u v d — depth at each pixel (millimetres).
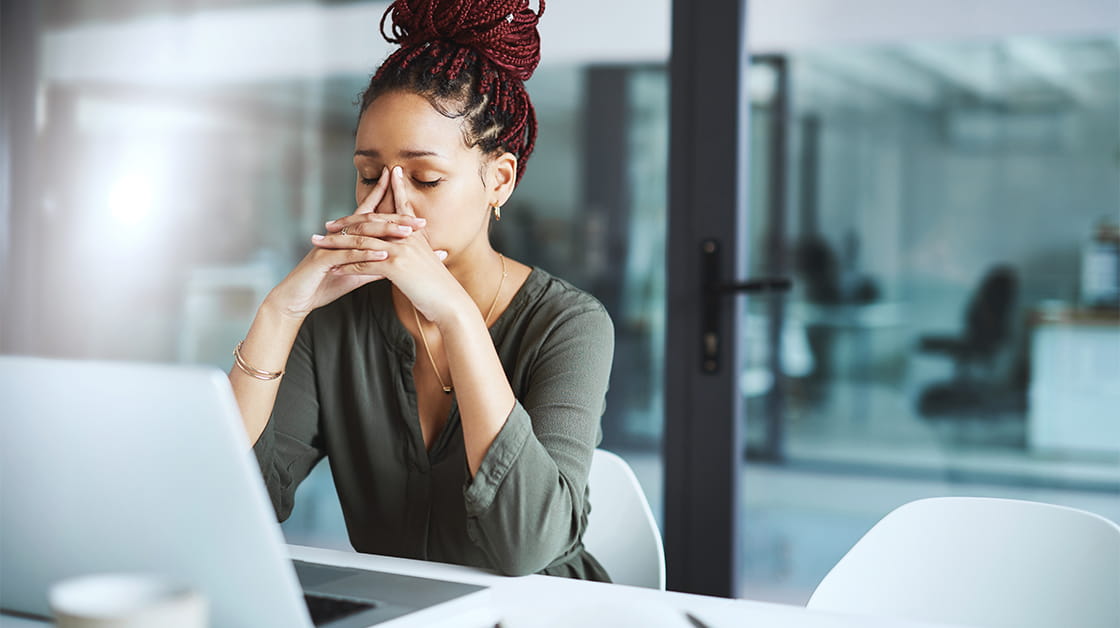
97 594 642
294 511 2848
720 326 2289
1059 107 2141
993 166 2186
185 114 2879
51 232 3018
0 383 789
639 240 2412
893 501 2295
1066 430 2199
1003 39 2164
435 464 1299
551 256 2484
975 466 2252
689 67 2293
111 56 2945
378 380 1329
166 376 720
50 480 794
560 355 1274
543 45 2455
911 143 2223
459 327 1127
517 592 1006
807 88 2256
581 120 2436
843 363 2287
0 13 3023
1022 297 2189
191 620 628
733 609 955
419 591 984
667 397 2334
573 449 1193
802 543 2328
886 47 2219
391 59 1287
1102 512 2189
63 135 3002
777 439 2332
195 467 734
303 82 2748
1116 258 2121
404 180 1255
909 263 2238
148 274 2945
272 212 2805
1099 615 1125
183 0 2865
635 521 1430
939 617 1199
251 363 1230
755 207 2295
